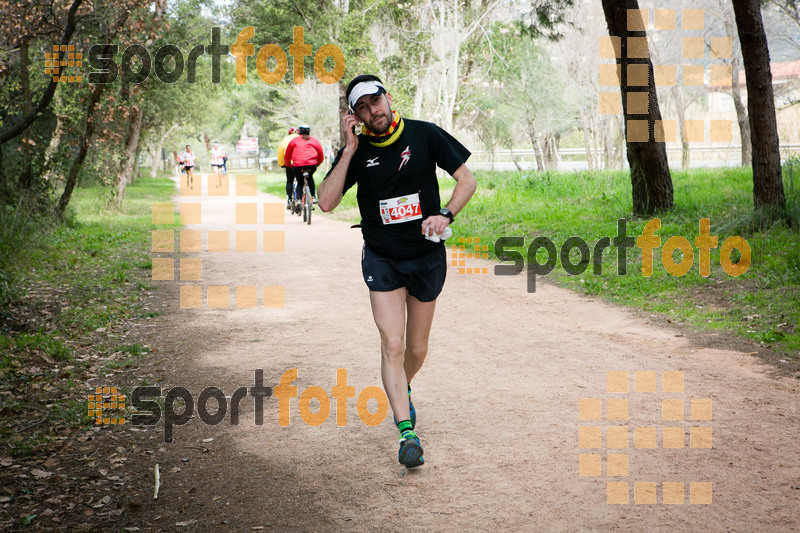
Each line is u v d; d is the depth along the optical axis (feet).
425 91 114.52
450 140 12.95
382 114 12.25
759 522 10.33
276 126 217.15
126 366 19.84
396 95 105.91
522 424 14.51
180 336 23.22
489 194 64.28
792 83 92.73
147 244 46.93
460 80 115.34
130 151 75.92
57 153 51.03
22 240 37.35
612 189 57.06
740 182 56.95
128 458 13.62
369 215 13.00
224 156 172.65
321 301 28.14
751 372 17.51
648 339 21.04
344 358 19.98
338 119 150.71
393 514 11.06
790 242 31.48
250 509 11.44
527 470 12.36
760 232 33.88
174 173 236.63
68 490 12.26
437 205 13.07
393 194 12.71
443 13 104.68
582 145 170.09
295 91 156.56
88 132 55.52
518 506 11.11
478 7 112.78
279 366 19.42
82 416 15.83
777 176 35.27
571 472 12.21
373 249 13.12
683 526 10.31
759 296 24.77
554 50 111.45
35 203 47.52
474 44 113.50
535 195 60.29
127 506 11.67
